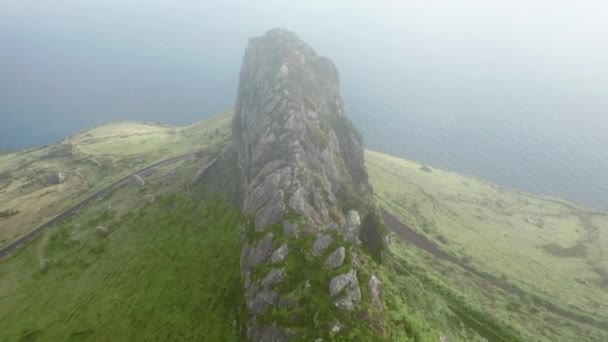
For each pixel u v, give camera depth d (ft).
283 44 468.34
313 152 314.14
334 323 162.91
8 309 289.12
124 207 412.36
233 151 427.74
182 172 449.89
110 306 273.75
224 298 249.34
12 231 417.28
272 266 202.39
